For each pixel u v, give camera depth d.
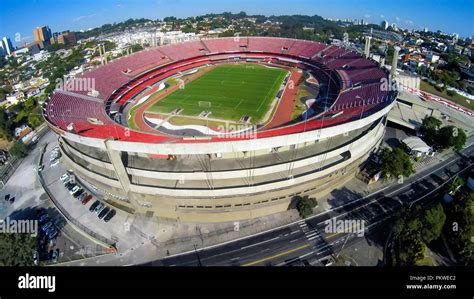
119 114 90.69
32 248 47.38
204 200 54.00
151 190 53.81
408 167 62.78
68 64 177.38
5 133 89.50
